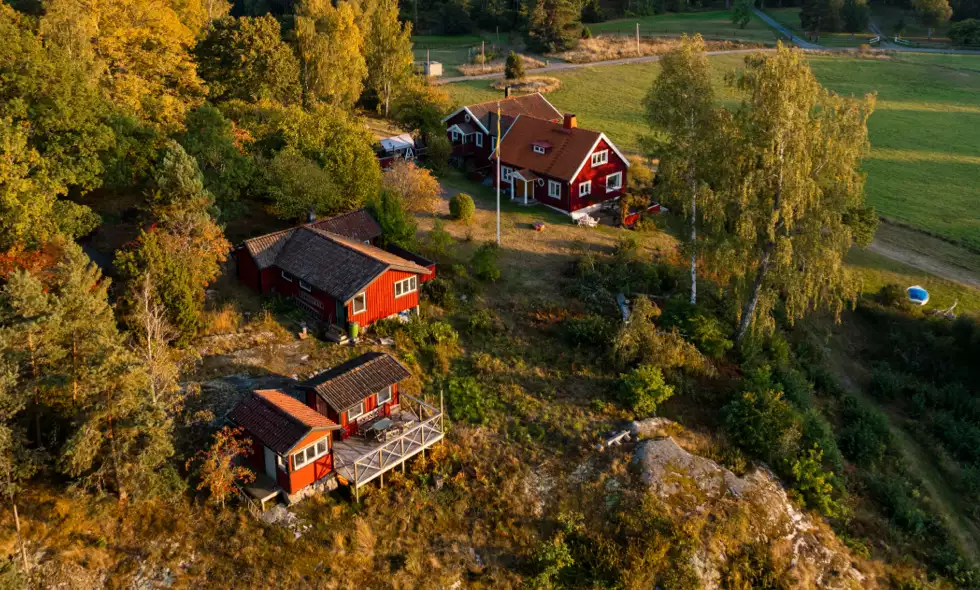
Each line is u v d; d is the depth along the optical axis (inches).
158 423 935.0
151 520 948.6
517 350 1423.5
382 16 2824.8
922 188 2578.7
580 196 2106.3
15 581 810.8
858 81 3870.6
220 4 3270.2
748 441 1289.4
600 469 1170.0
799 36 4808.1
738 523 1130.7
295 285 1413.6
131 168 1459.2
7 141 1165.1
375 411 1147.9
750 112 1475.1
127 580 891.4
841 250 1437.0
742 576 1085.8
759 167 1454.2
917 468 1424.7
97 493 948.6
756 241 1496.1
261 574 925.8
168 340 1182.9
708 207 1465.3
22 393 890.7
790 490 1239.5
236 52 2229.3
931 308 1898.4
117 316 1195.9
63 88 1348.4
